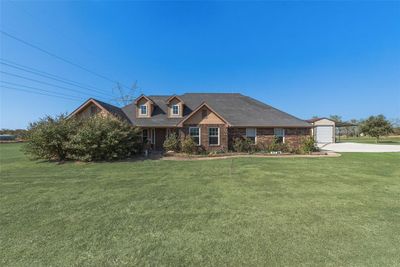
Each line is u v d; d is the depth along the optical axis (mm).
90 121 15766
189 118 19812
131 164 13641
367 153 18344
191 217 5285
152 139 21938
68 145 14648
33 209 5883
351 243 4012
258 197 6770
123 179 9461
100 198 6805
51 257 3676
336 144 30375
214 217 5270
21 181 9211
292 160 14703
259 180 9008
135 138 17562
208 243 4070
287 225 4781
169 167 12422
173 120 21594
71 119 16266
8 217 5348
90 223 4988
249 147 20266
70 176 10164
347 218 5117
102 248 3934
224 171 11031
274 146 20000
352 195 6852
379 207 5805
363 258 3549
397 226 4691
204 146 19750
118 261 3551
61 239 4262
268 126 20719
